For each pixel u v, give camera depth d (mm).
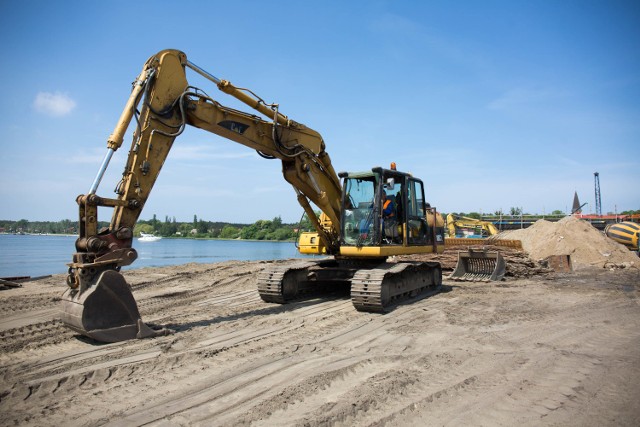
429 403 4164
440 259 16109
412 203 10797
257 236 64562
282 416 3887
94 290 6086
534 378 4812
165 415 3961
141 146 6688
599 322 7723
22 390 4531
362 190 10016
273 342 6391
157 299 10633
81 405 4227
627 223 23047
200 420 3848
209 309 9188
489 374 4945
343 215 10047
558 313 8555
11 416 3969
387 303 9062
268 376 4941
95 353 5770
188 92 7160
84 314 6020
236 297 10930
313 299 10398
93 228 6242
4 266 23922
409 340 6535
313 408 4043
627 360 5426
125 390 4594
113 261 6309
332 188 10445
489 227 26641
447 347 6121
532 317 8164
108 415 3975
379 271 8820
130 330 6422
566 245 18062
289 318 8117
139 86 6707
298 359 5551
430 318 8117
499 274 13953
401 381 4680
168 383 4785
